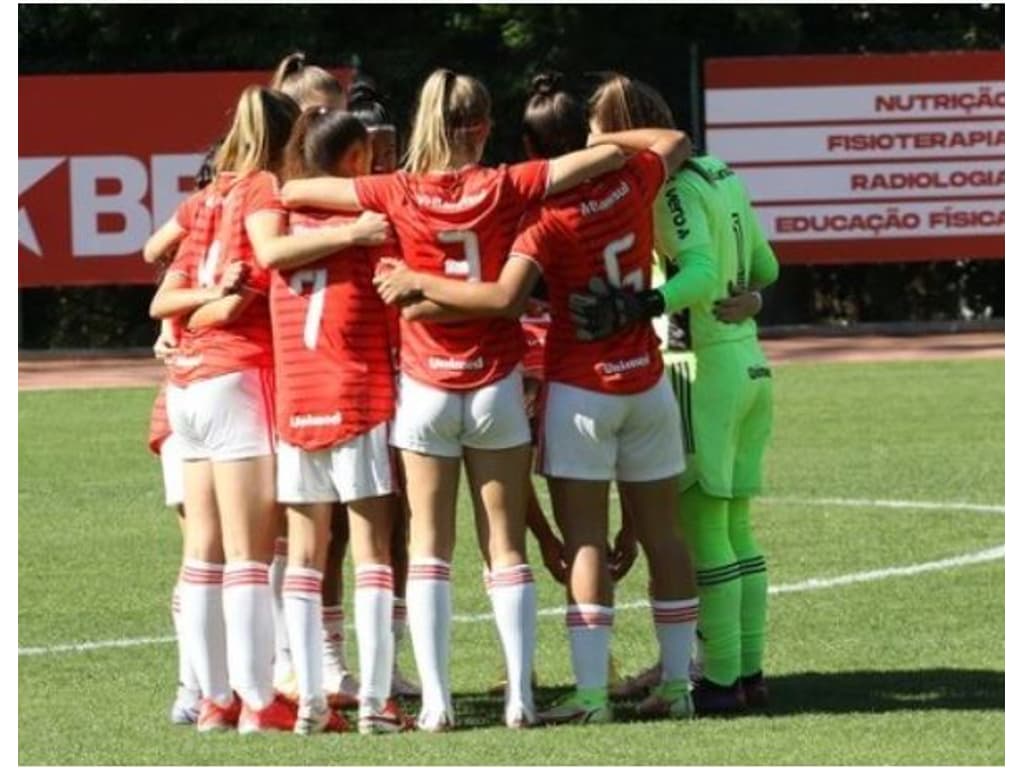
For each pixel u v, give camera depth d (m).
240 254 17.52
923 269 69.50
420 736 17.02
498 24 69.62
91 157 62.19
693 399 18.05
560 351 17.41
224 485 17.58
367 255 17.27
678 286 17.30
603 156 17.05
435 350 17.00
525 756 16.09
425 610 17.25
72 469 37.00
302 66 19.06
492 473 17.17
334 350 17.17
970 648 20.86
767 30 70.25
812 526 28.98
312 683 17.41
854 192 64.06
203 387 17.56
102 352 64.94
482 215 16.91
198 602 17.89
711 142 63.81
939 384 48.75
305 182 17.30
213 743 17.00
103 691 19.83
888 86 63.88
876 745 16.42
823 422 41.53
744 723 17.38
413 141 17.17
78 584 25.92
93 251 62.34
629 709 18.34
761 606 18.52
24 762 16.53
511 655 17.33
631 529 19.28
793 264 64.31
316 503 17.38
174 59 70.25
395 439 17.22
